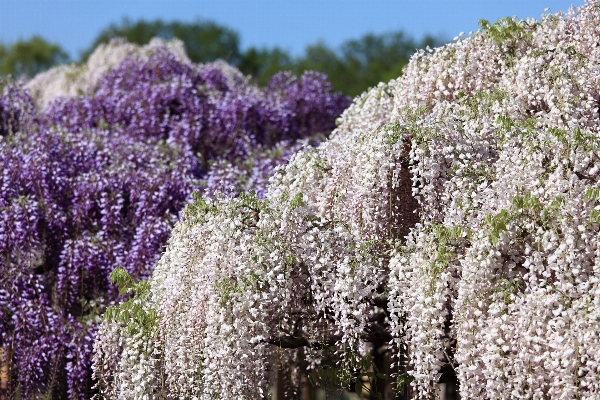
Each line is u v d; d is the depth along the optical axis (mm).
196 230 6066
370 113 7590
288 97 12992
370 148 5969
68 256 8188
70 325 7887
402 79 7320
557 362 4562
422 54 7152
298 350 7691
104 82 12477
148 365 6086
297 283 5887
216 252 5801
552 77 6219
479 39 6867
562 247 4805
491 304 4922
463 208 5473
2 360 7848
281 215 5809
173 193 8828
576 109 5996
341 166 6191
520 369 4719
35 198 8570
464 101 6359
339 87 41125
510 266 5090
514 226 5082
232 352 5523
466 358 4969
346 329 5703
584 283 4734
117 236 8578
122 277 6719
